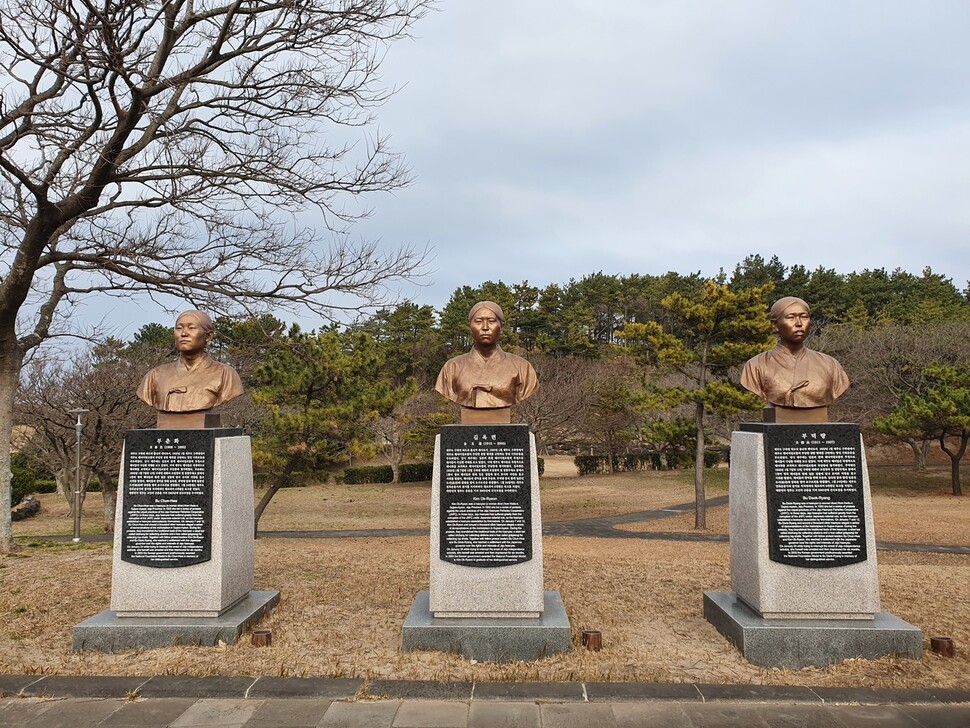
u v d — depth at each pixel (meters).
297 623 6.90
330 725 4.80
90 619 6.42
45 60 9.16
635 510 24.86
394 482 34.91
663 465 38.91
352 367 18.08
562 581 8.93
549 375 30.80
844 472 6.11
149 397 6.86
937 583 8.59
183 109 11.56
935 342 29.59
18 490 25.31
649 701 5.18
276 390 17.69
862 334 32.12
